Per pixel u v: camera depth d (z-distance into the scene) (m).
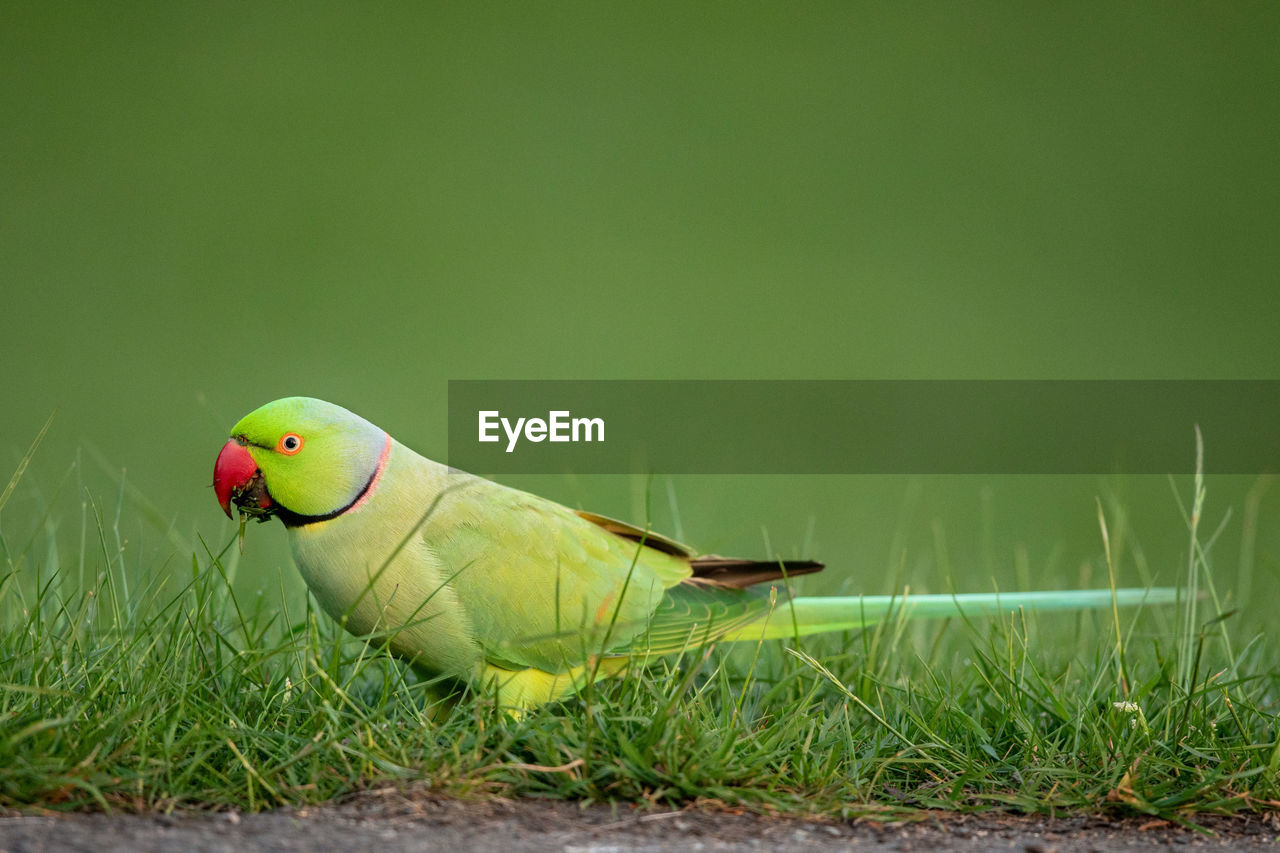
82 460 11.84
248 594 6.98
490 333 16.73
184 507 10.17
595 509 10.42
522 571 5.32
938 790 4.80
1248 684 5.98
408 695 5.15
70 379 14.52
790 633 6.15
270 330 16.44
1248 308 18.42
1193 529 5.88
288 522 5.33
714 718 5.03
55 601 5.93
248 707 4.94
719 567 5.93
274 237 19.30
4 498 5.58
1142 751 4.90
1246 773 4.57
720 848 4.07
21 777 4.08
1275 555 10.18
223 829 3.98
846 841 4.23
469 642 5.30
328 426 5.20
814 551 10.30
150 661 4.99
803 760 4.71
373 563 5.23
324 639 5.73
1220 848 4.28
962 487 13.17
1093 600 6.43
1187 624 5.83
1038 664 6.10
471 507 5.38
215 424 13.24
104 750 4.29
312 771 4.38
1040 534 11.61
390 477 5.29
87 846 3.74
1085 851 4.22
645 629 5.54
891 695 5.66
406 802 4.25
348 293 17.84
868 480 13.08
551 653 5.37
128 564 7.27
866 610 6.25
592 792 4.43
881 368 16.33
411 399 13.98
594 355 16.23
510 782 4.44
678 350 16.53
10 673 4.73
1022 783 4.81
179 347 15.64
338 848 3.87
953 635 7.27
